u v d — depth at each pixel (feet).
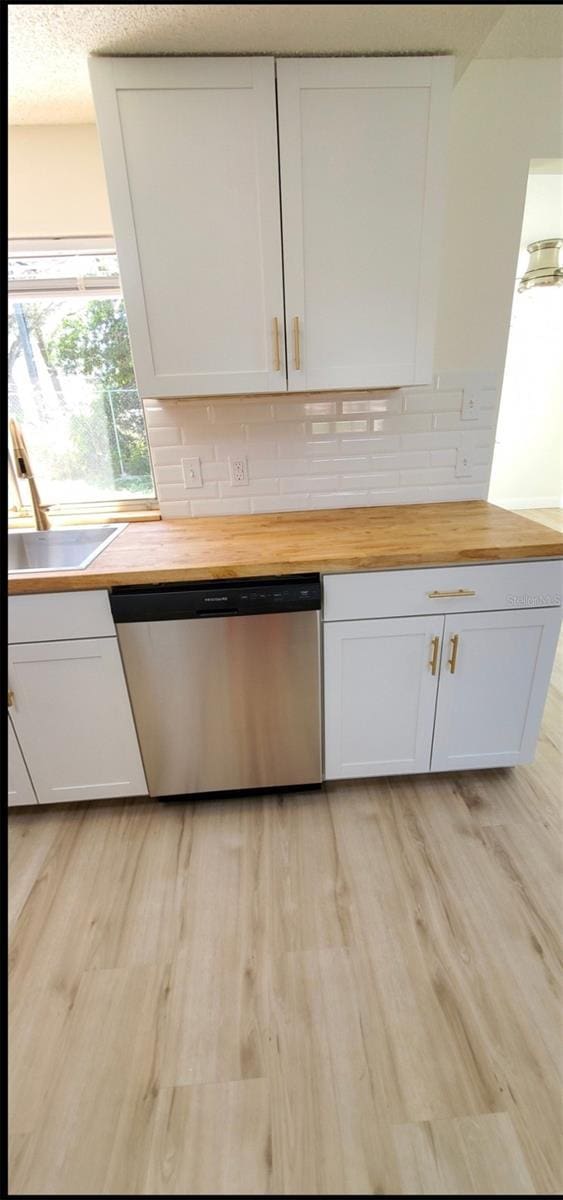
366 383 4.59
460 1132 2.89
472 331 5.42
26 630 4.30
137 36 3.47
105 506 6.22
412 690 4.83
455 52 3.77
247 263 4.15
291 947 3.90
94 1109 3.06
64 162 4.87
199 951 3.91
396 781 5.61
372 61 3.71
